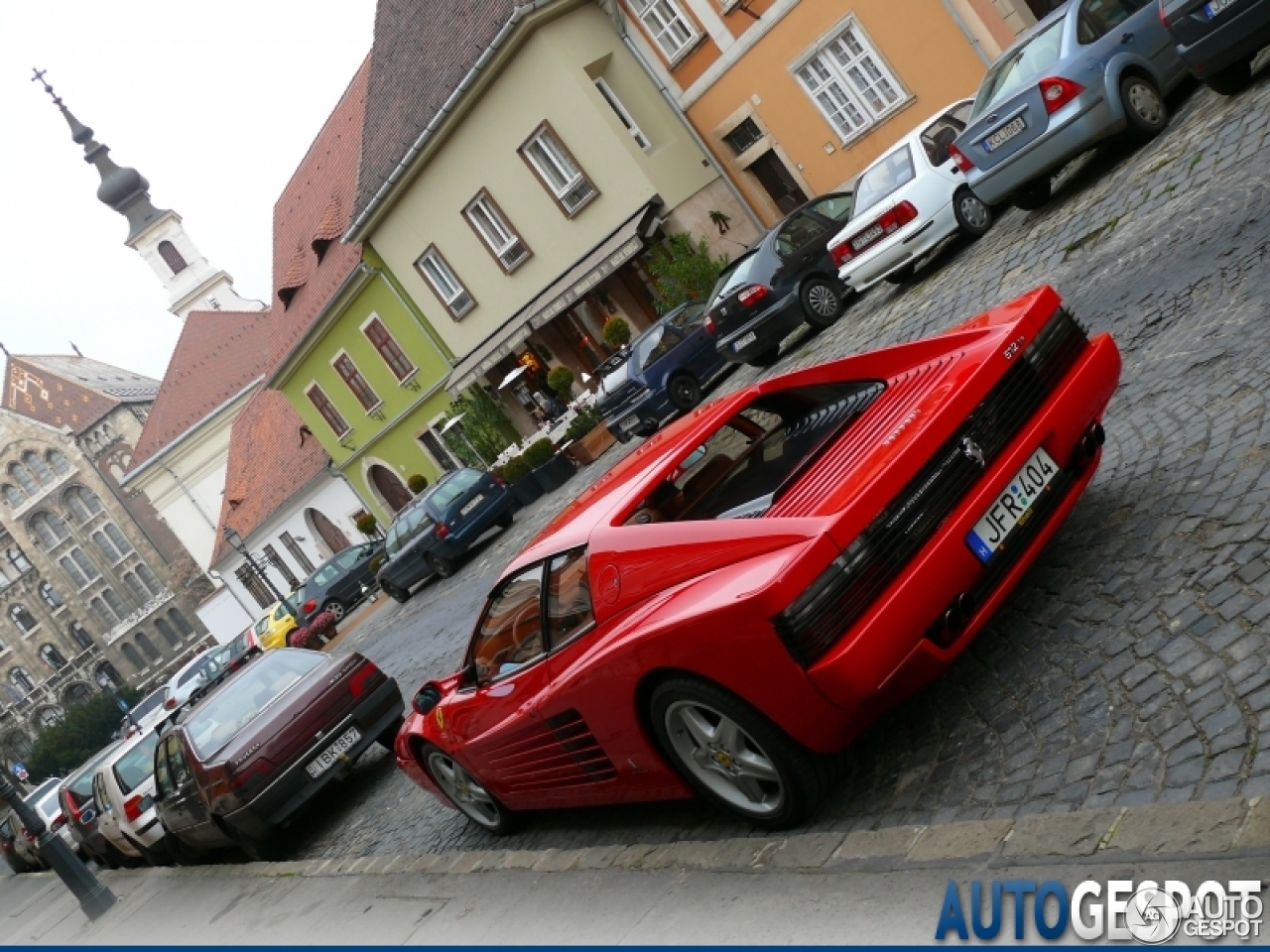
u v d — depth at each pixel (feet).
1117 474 18.12
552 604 16.75
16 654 308.81
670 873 15.62
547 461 83.25
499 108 92.07
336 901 24.52
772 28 77.77
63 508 306.14
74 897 49.80
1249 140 28.68
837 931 11.84
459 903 19.67
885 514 13.12
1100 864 10.48
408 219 106.42
